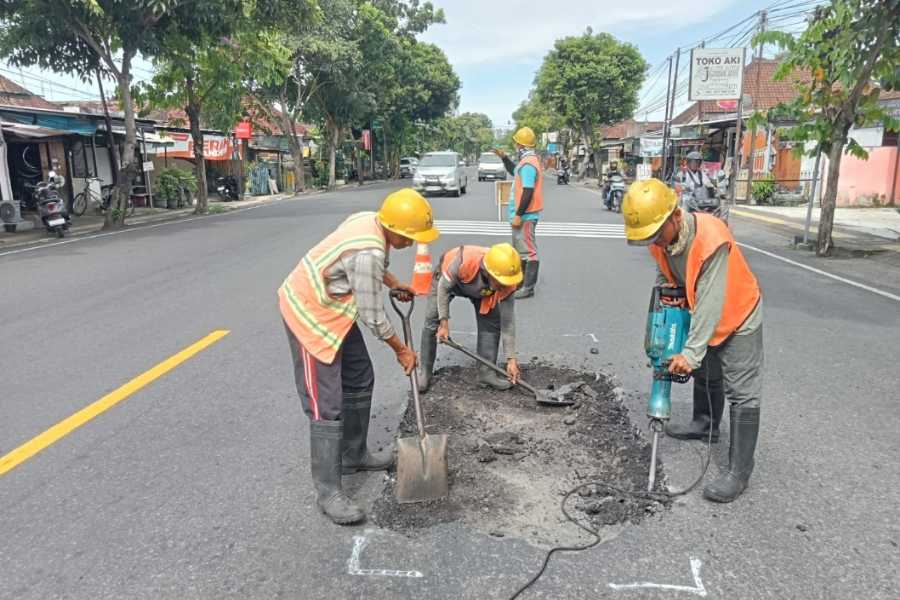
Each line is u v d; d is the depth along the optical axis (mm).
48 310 6742
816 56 9383
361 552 2699
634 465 3410
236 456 3543
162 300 7117
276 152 33094
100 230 14047
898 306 6844
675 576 2531
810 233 12781
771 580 2506
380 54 30391
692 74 19266
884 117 9695
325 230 12797
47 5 12789
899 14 8602
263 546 2748
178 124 22984
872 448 3582
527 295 7270
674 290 3178
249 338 5668
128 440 3740
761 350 3037
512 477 3305
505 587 2475
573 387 4438
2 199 14172
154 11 12617
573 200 22703
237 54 17875
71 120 16547
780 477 3281
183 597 2445
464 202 20234
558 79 37812
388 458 3455
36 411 4148
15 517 2980
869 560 2623
